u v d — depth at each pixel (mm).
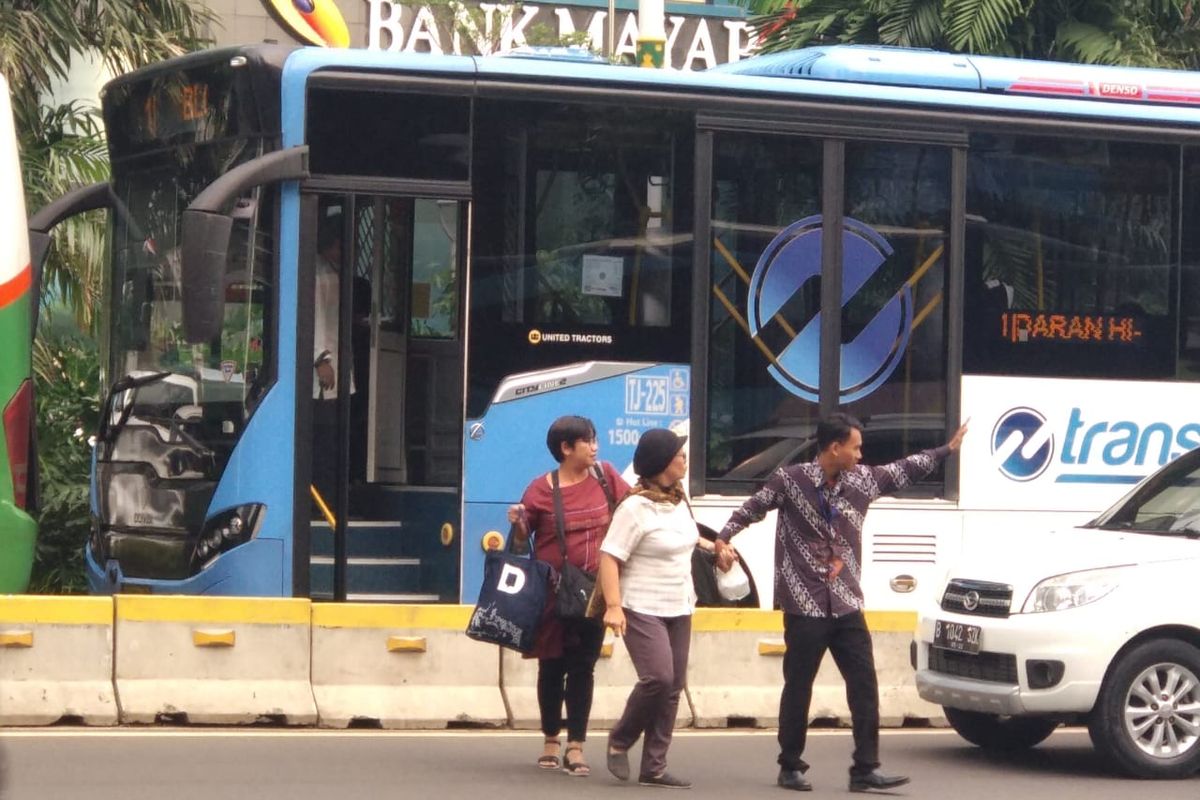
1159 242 15570
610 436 14203
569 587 11148
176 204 14391
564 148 14203
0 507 13391
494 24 39875
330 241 13852
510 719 13352
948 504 14984
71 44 20312
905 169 15023
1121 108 15570
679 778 11414
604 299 14227
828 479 11141
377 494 14070
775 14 25641
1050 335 15281
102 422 14891
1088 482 15344
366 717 13094
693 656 13812
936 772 12086
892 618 14336
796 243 14680
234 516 13664
